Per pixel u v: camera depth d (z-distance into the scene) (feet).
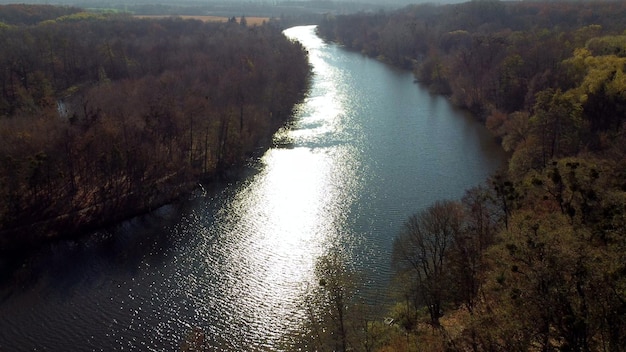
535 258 121.90
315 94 576.20
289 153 406.00
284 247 275.59
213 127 375.66
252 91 459.73
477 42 566.36
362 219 298.56
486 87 486.79
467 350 141.59
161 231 296.71
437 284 203.41
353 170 368.68
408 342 172.55
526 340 114.62
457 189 330.54
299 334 213.46
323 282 212.84
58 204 301.22
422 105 531.50
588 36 513.86
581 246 123.13
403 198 321.52
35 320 224.94
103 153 314.96
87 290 244.83
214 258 268.82
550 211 178.81
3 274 257.55
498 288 137.28
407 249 239.50
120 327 219.61
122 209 310.86
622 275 111.04
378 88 603.26
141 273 257.34
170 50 599.98
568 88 392.68
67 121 344.90
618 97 330.95
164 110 371.76
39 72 473.67
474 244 202.59
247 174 370.73
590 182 173.37
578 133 313.53
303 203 323.16
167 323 221.87
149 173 334.85
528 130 346.95
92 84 513.04
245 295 239.09
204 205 326.85
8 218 279.28
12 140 304.09
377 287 236.43
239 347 208.03
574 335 109.70
